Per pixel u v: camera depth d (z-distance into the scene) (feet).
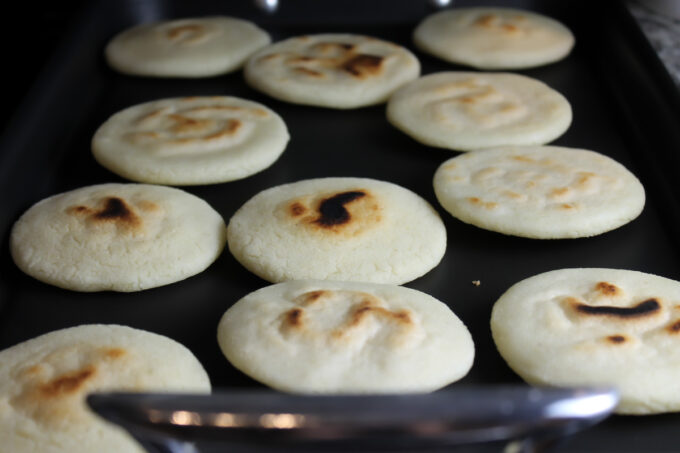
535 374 1.37
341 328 1.39
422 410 0.93
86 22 2.07
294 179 1.78
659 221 1.67
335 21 2.27
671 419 1.34
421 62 2.13
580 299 1.46
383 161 1.82
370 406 0.94
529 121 1.85
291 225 1.58
